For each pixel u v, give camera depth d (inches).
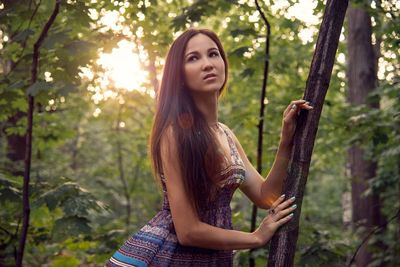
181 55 80.8
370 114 195.5
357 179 267.1
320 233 152.3
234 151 85.0
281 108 190.2
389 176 241.1
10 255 165.2
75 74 126.0
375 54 259.9
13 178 158.7
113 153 399.9
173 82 81.0
